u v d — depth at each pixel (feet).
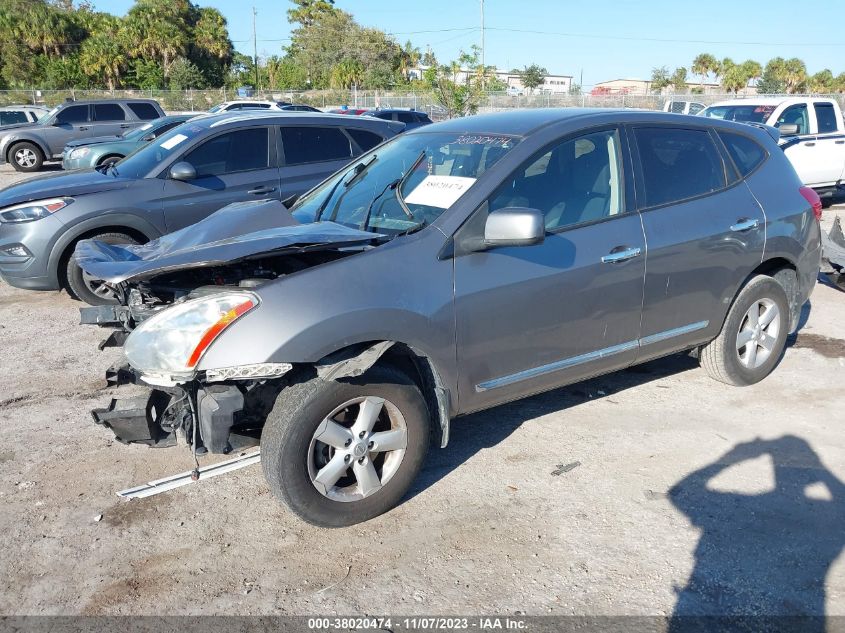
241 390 10.96
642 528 11.26
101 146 44.11
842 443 13.85
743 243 15.03
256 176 24.75
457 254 11.59
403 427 11.37
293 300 10.34
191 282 12.00
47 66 172.96
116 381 11.58
